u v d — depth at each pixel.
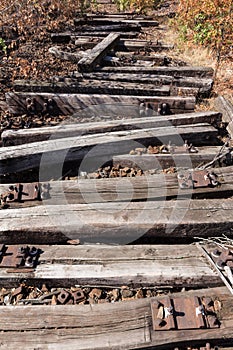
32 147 3.81
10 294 2.61
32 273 2.60
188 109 4.71
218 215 2.99
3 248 2.75
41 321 2.30
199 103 5.36
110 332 2.22
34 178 3.80
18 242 2.96
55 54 6.94
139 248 2.77
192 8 7.99
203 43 7.47
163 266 2.63
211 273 2.57
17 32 8.07
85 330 2.24
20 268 2.63
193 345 2.23
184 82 5.63
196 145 4.27
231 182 3.45
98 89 5.04
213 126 4.57
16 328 2.27
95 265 2.64
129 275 2.57
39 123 4.56
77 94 4.80
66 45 7.76
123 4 11.45
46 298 2.57
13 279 2.59
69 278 2.57
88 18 10.06
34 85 5.07
